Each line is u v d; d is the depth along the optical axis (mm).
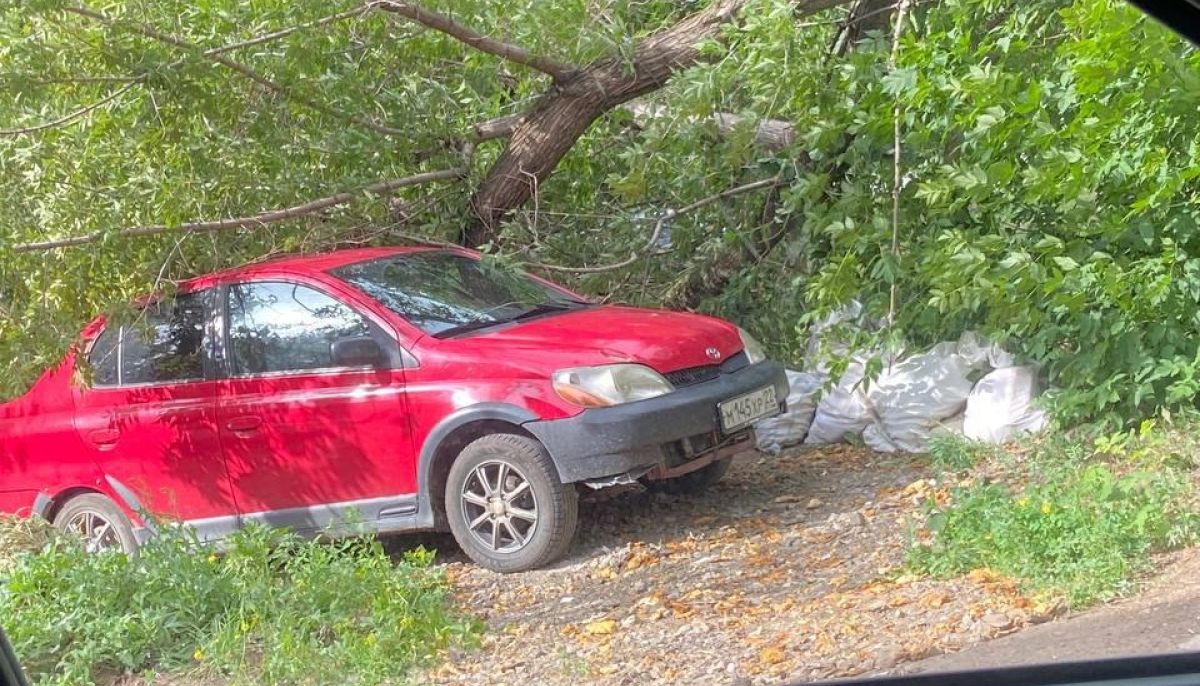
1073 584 5238
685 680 5043
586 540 7254
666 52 9430
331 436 7184
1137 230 7184
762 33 8031
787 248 9758
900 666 4711
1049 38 7691
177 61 8234
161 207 8320
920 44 7375
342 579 6266
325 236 9344
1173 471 6480
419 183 9641
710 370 7195
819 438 8742
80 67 8258
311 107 9125
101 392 7840
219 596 6375
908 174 7941
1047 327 7602
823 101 8062
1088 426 7410
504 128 9953
